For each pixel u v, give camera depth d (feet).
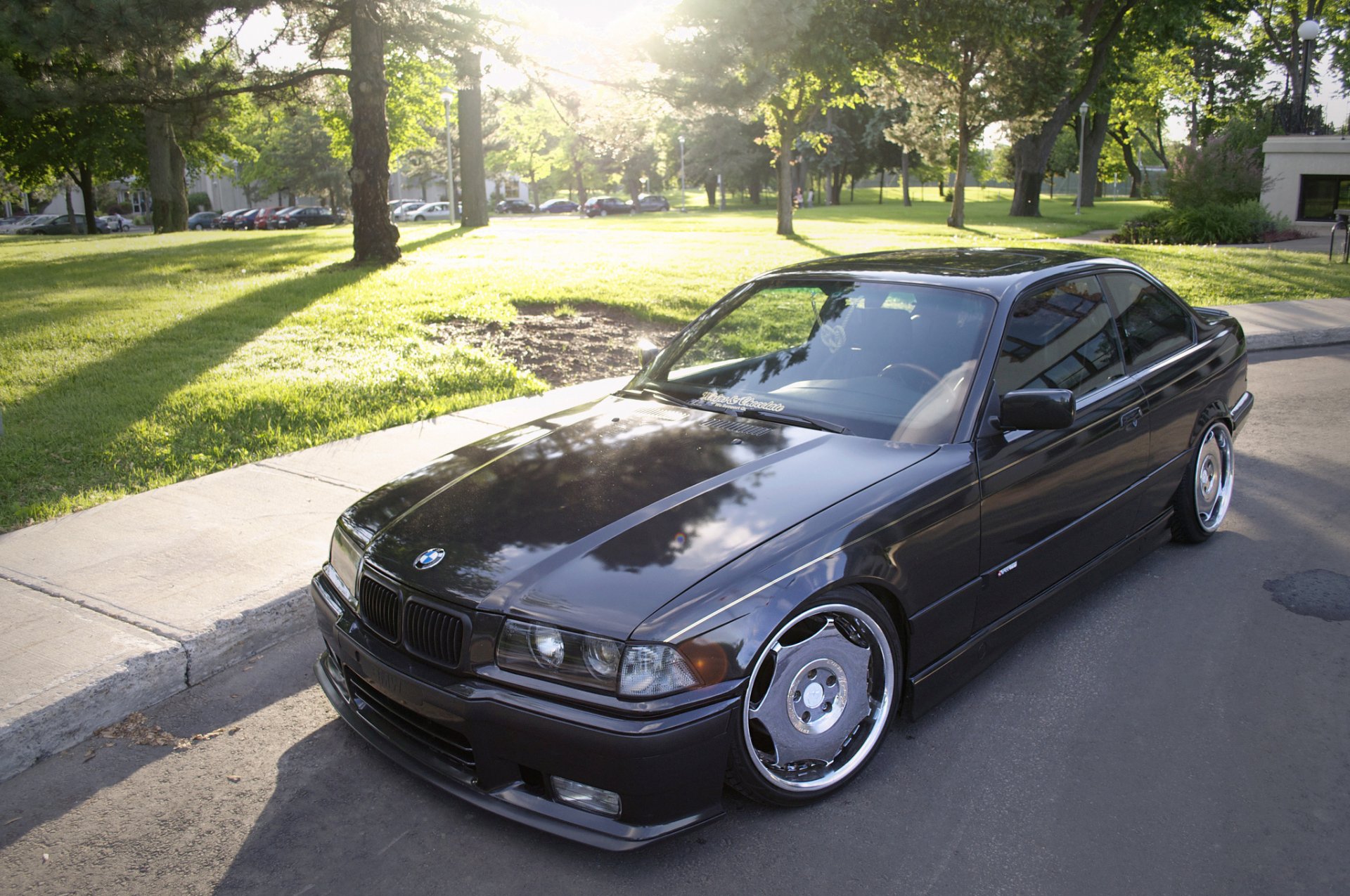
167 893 8.59
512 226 121.49
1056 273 13.38
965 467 10.76
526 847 9.13
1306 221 97.76
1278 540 16.71
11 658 11.85
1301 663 12.48
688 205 297.33
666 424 11.97
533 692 8.52
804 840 9.14
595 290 41.57
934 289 12.71
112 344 31.07
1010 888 8.45
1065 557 12.59
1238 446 22.34
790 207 97.14
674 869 8.75
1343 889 8.37
